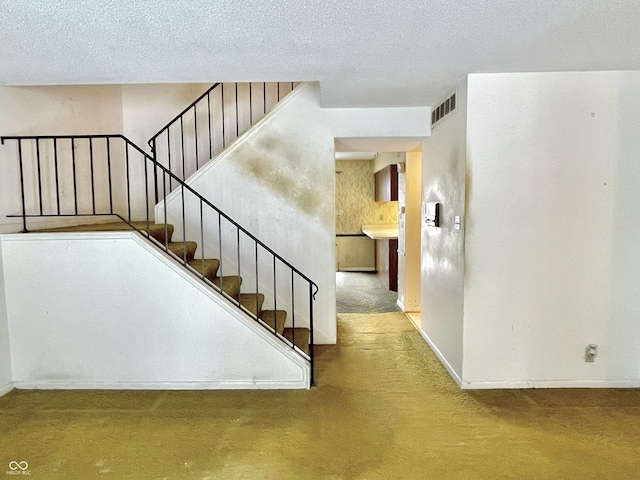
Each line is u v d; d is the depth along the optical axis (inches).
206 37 80.3
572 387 115.8
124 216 177.5
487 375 115.8
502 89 107.7
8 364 116.3
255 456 85.7
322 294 155.2
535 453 85.7
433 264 144.9
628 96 108.0
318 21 73.7
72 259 114.0
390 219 319.0
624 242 111.6
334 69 101.2
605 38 83.8
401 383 120.6
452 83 114.8
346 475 79.5
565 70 105.6
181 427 97.0
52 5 66.7
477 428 95.6
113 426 97.6
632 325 113.8
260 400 110.7
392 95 127.6
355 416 101.7
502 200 110.6
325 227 153.1
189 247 139.3
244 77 106.9
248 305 135.0
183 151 173.9
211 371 117.4
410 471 80.4
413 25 75.9
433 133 141.6
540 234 111.3
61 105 137.9
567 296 113.1
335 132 148.3
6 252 113.7
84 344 116.8
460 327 116.4
